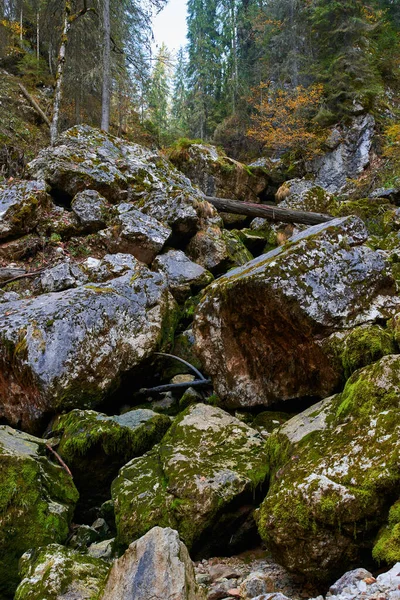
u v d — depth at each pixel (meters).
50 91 19.12
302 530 2.46
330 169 18.97
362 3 21.38
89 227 8.96
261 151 24.08
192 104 31.33
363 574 2.17
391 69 22.94
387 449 2.50
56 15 16.84
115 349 5.85
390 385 2.91
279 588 2.62
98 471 4.28
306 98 19.64
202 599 2.05
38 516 3.28
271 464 3.37
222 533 3.17
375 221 11.48
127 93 19.30
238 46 30.81
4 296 7.17
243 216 12.84
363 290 4.42
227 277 5.10
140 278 6.91
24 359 5.37
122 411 5.93
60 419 4.88
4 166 13.50
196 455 3.67
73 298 6.07
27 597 2.44
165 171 10.97
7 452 3.49
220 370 4.97
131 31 17.98
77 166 9.89
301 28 23.23
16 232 8.44
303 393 4.39
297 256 4.41
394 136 16.72
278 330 4.44
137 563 2.08
